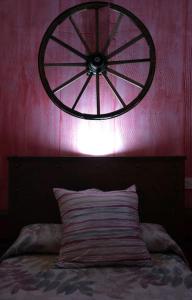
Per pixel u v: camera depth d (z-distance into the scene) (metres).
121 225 1.87
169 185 2.40
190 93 2.55
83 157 2.40
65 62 2.52
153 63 2.48
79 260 1.76
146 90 2.50
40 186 2.40
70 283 1.56
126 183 2.40
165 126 2.54
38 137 2.54
